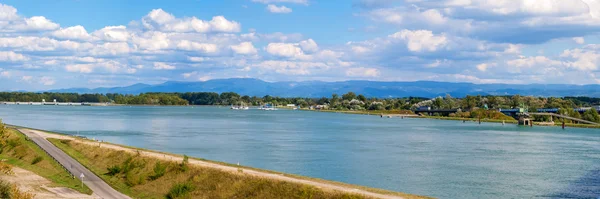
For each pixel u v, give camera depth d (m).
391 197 101.38
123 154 158.62
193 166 133.50
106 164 155.50
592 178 143.12
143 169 140.75
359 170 151.38
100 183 136.12
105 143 194.12
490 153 198.12
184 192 121.12
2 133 192.88
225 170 127.00
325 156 181.25
